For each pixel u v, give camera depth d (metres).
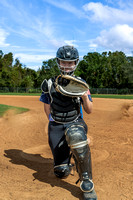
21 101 19.28
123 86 62.53
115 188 2.53
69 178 2.87
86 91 2.35
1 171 3.07
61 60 2.48
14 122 7.10
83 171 2.30
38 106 13.66
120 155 3.80
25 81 61.44
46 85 2.56
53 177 2.90
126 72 60.66
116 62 65.12
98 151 4.06
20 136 5.43
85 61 66.19
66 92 2.33
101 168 3.18
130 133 5.56
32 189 2.52
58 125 2.61
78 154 2.26
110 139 4.98
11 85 61.09
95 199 2.23
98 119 7.94
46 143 4.82
